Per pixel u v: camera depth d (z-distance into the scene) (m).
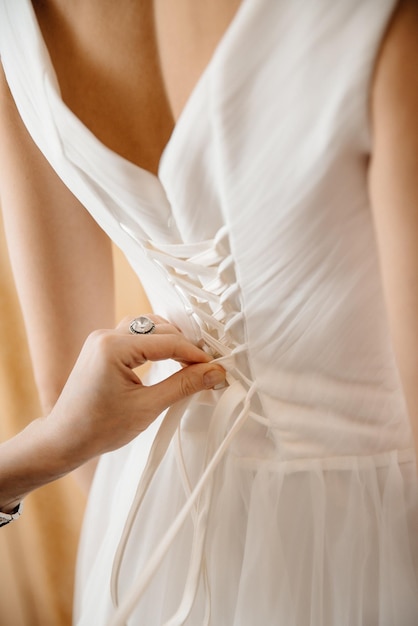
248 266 0.54
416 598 0.59
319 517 0.60
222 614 0.64
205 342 0.61
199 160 0.51
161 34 0.49
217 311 0.59
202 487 0.56
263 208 0.51
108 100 0.52
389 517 0.59
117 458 0.74
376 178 0.47
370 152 0.47
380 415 0.59
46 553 1.26
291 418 0.59
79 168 0.55
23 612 1.27
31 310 0.67
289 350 0.57
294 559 0.61
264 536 0.61
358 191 0.49
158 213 0.55
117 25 0.50
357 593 0.60
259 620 0.61
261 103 0.47
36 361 0.70
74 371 0.57
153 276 0.61
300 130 0.47
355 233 0.51
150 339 0.57
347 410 0.58
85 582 0.75
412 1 0.43
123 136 0.53
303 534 0.61
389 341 0.56
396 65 0.44
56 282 0.66
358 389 0.58
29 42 0.53
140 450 0.68
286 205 0.50
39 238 0.64
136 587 0.54
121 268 1.09
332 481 0.60
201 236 0.55
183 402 0.60
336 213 0.50
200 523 0.59
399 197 0.46
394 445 0.60
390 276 0.48
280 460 0.60
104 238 0.67
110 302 0.70
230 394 0.59
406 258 0.47
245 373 0.60
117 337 0.56
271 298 0.55
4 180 0.63
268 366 0.58
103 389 0.56
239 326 0.58
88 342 0.57
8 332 1.14
